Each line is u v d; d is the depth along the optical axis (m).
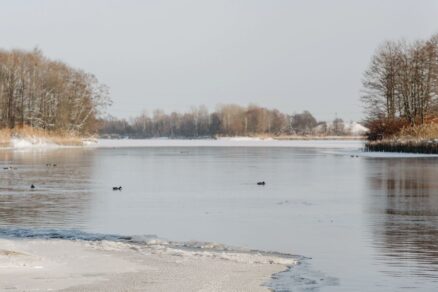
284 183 50.62
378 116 116.56
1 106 139.62
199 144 179.00
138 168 68.44
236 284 17.78
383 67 115.94
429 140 100.44
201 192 43.47
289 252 22.83
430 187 46.47
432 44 114.00
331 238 25.56
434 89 112.00
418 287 17.91
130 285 17.44
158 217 31.36
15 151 108.44
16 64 142.12
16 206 35.06
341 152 112.25
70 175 57.84
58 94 146.75
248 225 28.92
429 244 24.16
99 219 30.53
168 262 20.30
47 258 20.58
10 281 17.56
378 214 32.41
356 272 19.58
